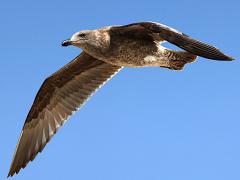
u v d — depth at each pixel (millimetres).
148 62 13344
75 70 14844
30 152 14961
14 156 14891
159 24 12578
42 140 14977
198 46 12211
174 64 13414
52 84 14930
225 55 12023
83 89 14992
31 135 15078
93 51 13375
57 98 15078
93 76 14945
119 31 13141
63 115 15016
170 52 13266
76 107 14984
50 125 15016
